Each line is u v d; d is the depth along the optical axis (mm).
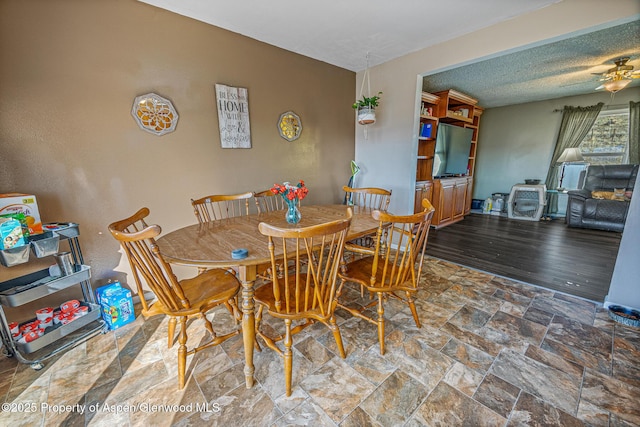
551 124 5180
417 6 2061
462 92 4594
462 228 4438
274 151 2930
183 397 1309
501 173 5914
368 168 3688
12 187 1631
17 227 1452
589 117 4742
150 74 2057
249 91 2635
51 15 1654
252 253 1336
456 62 2625
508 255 3168
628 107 4473
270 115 2836
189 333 1805
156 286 1248
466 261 2990
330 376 1420
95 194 1929
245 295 1311
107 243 2018
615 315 1842
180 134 2260
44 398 1312
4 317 1500
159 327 1872
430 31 2467
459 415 1195
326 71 3291
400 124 3229
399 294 2262
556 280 2496
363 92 3584
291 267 2570
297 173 3189
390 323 1867
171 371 1477
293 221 1936
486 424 1151
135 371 1477
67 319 1681
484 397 1282
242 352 1619
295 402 1272
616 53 2947
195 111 2318
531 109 5371
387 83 3283
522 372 1424
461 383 1363
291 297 1440
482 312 1983
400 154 3291
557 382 1355
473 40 2484
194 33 2234
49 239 1569
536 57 3041
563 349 1584
